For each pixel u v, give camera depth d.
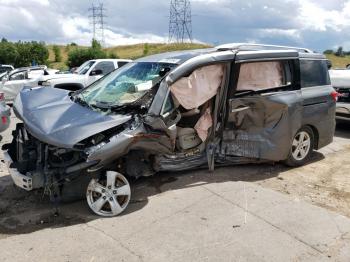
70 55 67.94
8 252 3.69
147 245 3.84
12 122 11.22
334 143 8.39
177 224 4.27
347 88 9.05
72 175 4.32
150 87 4.85
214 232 4.11
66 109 4.75
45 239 3.93
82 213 4.52
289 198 5.05
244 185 5.40
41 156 4.35
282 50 6.02
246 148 5.79
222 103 5.46
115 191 4.49
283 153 6.02
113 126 4.34
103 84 5.61
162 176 5.62
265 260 3.64
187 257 3.65
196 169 5.90
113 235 4.02
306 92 6.27
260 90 5.70
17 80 16.42
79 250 3.73
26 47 70.50
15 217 4.44
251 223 4.33
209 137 5.60
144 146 4.57
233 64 5.37
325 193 5.37
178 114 4.95
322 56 6.80
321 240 4.03
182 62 5.07
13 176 4.42
